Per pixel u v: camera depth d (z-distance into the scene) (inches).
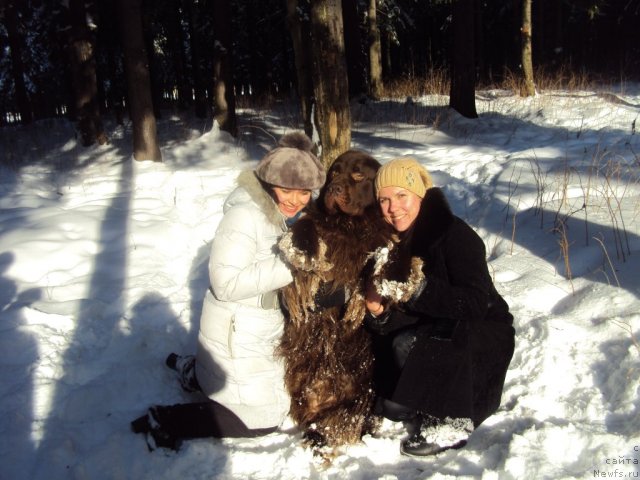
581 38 904.3
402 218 99.1
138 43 319.3
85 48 395.9
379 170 98.6
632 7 903.7
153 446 102.6
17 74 595.8
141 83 322.7
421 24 941.2
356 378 105.3
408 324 103.1
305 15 441.7
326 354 103.9
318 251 93.3
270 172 95.3
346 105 218.5
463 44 423.2
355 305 101.9
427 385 96.7
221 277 97.7
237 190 102.9
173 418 102.8
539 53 791.1
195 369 112.0
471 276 95.0
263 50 826.2
